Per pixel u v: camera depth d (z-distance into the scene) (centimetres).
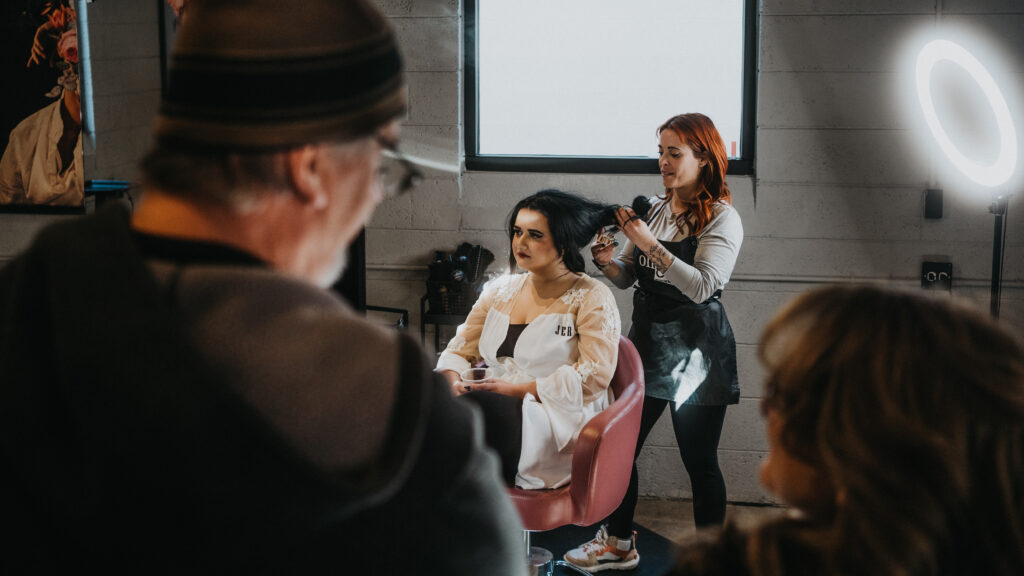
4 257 367
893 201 338
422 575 65
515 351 268
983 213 334
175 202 65
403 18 350
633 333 308
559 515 242
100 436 56
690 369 295
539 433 248
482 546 68
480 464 68
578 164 357
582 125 359
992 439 67
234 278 61
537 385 253
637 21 350
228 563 59
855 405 68
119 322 57
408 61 353
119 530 57
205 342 59
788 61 335
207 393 57
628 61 353
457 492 65
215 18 63
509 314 273
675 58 350
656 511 362
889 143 335
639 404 253
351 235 72
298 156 64
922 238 339
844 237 343
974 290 339
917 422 66
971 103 327
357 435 59
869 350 69
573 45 355
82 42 346
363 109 66
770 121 339
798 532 71
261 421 57
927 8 326
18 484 59
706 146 290
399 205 363
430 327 370
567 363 265
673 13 348
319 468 56
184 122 63
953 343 68
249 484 57
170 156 63
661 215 307
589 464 236
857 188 339
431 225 362
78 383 56
